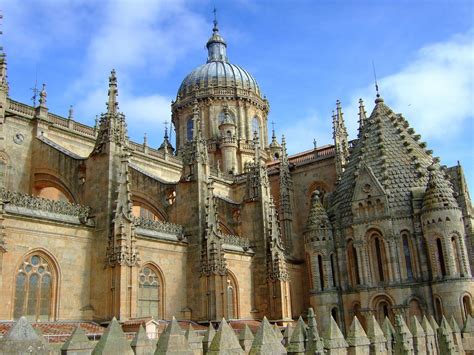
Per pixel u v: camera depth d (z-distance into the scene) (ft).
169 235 136.87
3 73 122.62
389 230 153.28
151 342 68.80
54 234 106.01
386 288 149.89
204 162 149.79
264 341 59.57
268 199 176.96
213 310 132.67
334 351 75.31
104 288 108.37
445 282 139.95
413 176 159.33
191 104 272.92
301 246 212.23
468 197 168.66
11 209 99.40
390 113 179.11
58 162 134.72
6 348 35.12
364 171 162.91
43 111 150.30
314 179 217.15
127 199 115.34
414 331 100.37
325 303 158.51
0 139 119.65
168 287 132.26
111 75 127.13
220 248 139.74
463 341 118.01
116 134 121.90
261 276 167.43
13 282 96.37
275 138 292.40
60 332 91.35
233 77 276.41
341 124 210.18
